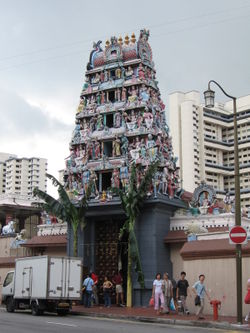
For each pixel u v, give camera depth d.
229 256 29.66
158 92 44.75
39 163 188.88
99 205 40.44
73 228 39.19
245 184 120.88
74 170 43.81
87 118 44.75
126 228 36.53
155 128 41.94
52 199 39.53
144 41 44.56
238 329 22.55
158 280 29.48
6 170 188.50
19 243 47.91
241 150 123.12
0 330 19.81
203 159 117.12
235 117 26.14
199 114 119.38
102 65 45.34
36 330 20.02
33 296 30.41
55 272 30.09
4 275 43.78
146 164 40.22
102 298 40.69
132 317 28.17
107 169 42.00
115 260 40.94
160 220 39.44
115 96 43.75
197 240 32.56
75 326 22.52
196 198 41.56
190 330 21.70
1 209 61.09
